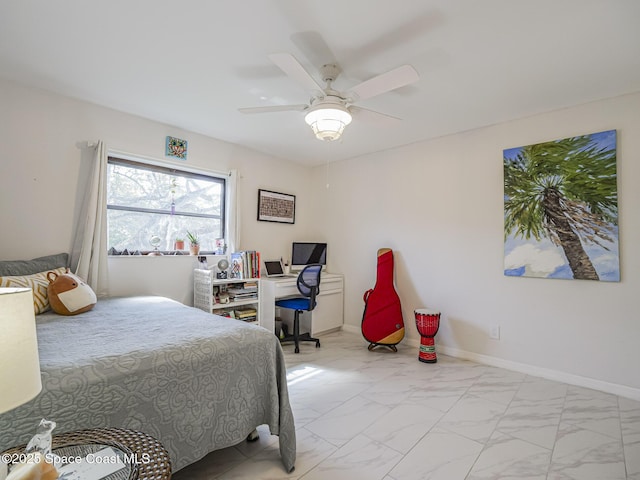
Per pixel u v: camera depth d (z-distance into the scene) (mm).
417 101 2541
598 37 1746
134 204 3066
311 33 1749
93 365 1187
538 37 1753
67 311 1956
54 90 2457
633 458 1657
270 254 4086
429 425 1974
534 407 2193
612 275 2418
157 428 1257
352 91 1858
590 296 2520
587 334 2525
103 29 1751
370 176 3975
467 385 2547
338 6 1547
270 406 1620
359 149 3822
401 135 3332
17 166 2350
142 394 1229
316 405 2221
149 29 1745
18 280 2000
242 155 3754
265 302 3479
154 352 1340
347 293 4188
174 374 1324
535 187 2766
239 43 1855
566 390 2455
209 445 1407
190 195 3445
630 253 2367
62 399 1061
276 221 4121
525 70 2086
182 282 3201
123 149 2834
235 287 3289
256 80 2281
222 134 3357
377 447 1754
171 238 3311
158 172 3199
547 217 2699
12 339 652
